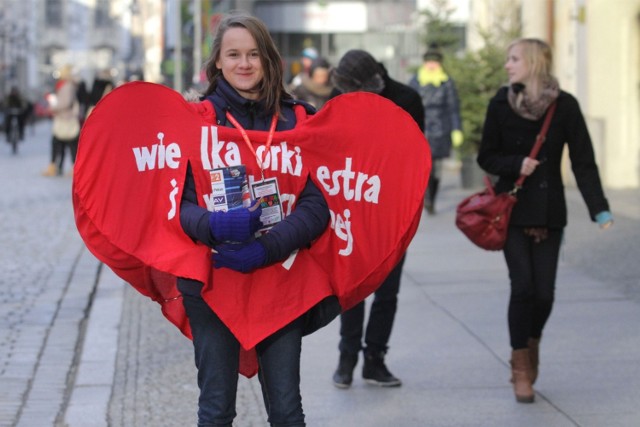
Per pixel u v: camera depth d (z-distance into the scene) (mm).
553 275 7152
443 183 22969
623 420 6867
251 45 4809
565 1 20984
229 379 4773
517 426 6789
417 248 14062
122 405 7395
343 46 57531
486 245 7066
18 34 87875
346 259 4934
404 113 4926
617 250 13102
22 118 47312
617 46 19391
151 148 4809
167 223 4773
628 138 19500
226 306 4680
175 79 34062
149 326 9891
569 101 7086
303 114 4949
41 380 8102
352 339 7684
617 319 9594
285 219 4734
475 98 20938
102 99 4770
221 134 4781
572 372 7973
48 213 18781
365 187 4957
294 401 4734
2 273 12719
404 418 7016
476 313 10062
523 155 7047
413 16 39250
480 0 26094
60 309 10664
